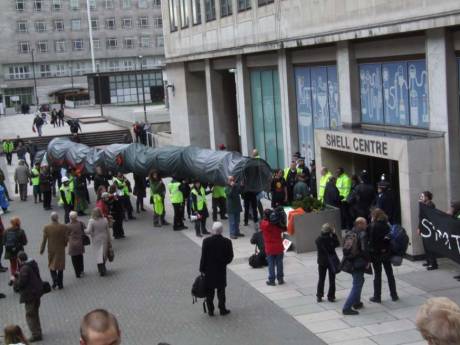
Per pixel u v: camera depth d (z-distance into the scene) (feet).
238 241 65.77
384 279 49.52
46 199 94.12
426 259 52.65
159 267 59.16
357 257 42.27
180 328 43.19
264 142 97.25
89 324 11.92
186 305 47.85
